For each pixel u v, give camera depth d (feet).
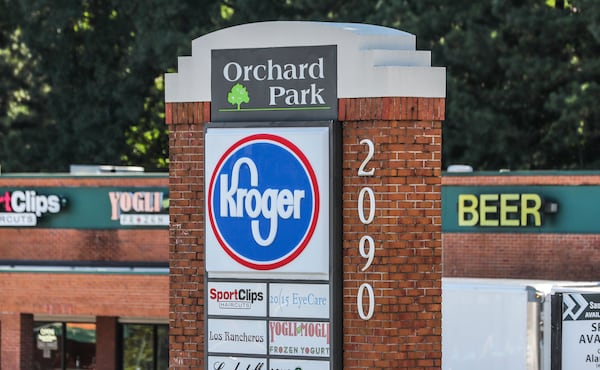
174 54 618.03
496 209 394.52
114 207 419.54
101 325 432.25
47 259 426.51
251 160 188.96
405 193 184.65
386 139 184.24
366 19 584.81
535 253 392.06
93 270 410.31
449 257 400.88
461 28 580.30
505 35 575.38
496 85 583.58
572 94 545.44
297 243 186.80
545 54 571.69
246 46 191.31
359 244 185.78
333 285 185.78
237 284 191.11
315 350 187.11
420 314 185.88
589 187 387.14
